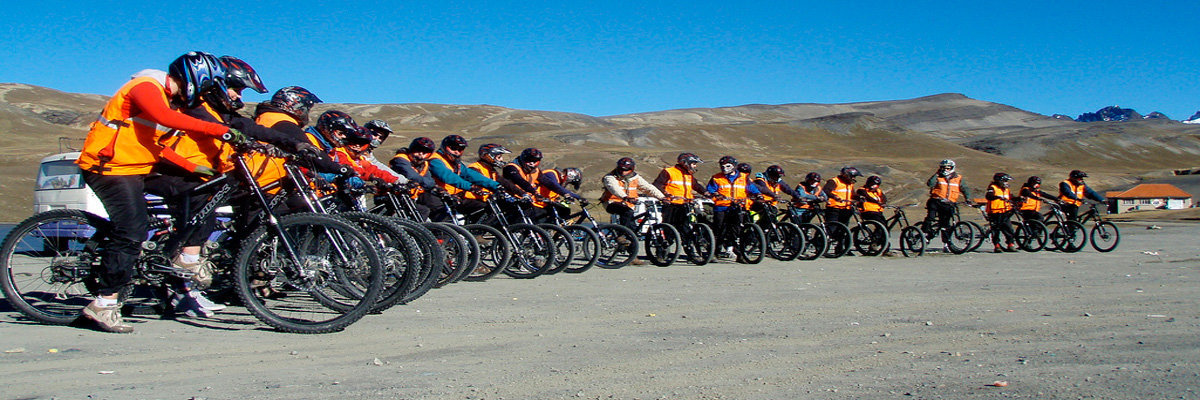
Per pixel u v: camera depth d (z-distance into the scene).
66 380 3.98
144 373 4.15
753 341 5.02
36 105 166.12
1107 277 9.04
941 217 13.72
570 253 9.26
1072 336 5.12
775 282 8.56
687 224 11.25
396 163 8.16
